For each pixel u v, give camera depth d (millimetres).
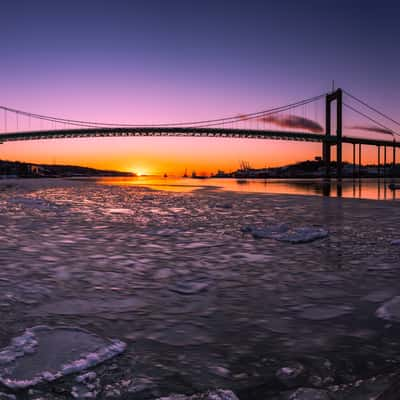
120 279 3486
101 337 2184
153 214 9523
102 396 1598
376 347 2074
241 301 2893
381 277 3578
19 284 3270
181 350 2043
